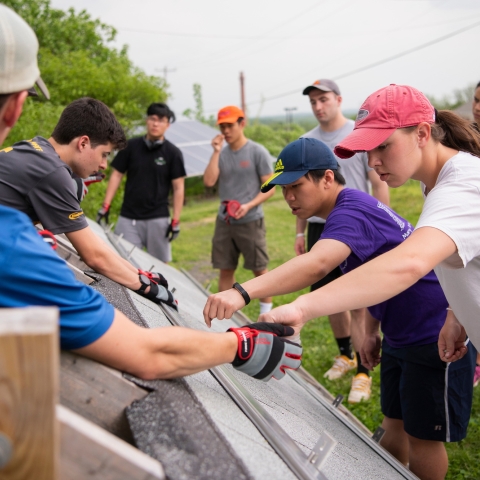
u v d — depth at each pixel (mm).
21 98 1213
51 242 2008
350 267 2561
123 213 6324
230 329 1687
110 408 1382
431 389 2691
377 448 2730
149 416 1343
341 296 1651
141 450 1245
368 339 3258
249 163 5875
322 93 4996
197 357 1533
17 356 848
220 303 2027
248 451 1408
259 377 1690
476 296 2133
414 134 1930
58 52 17578
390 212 2600
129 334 1378
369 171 4836
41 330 839
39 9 18016
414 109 1912
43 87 2811
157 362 1444
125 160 6215
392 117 1901
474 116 3982
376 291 1636
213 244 6168
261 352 1660
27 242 1191
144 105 12078
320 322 6461
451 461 3660
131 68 13141
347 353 5090
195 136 23828
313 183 2637
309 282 2246
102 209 6195
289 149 2670
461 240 1710
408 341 2732
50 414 875
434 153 2000
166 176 6266
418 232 1726
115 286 2549
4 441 878
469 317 2238
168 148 6242
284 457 1524
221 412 1597
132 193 6234
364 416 4238
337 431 2637
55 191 2402
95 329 1303
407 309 2705
